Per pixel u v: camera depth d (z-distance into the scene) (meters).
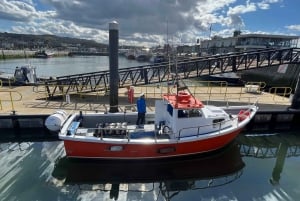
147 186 8.73
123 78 18.81
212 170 9.95
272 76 34.59
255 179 9.36
